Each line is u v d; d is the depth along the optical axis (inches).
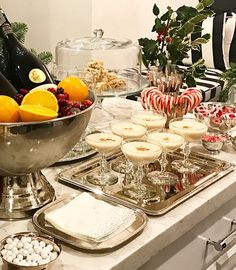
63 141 44.5
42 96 46.3
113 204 49.5
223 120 68.5
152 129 62.9
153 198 52.0
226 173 59.2
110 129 67.6
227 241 59.4
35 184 48.8
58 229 44.5
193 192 53.8
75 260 41.6
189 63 156.0
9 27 58.9
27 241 41.0
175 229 48.4
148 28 168.4
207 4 75.4
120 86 89.4
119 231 44.8
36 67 58.7
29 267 37.5
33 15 131.6
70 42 108.9
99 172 57.4
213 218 57.3
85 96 53.1
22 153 42.8
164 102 67.9
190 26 72.7
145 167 60.1
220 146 65.1
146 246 44.6
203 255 57.2
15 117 43.5
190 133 59.9
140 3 164.9
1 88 50.7
